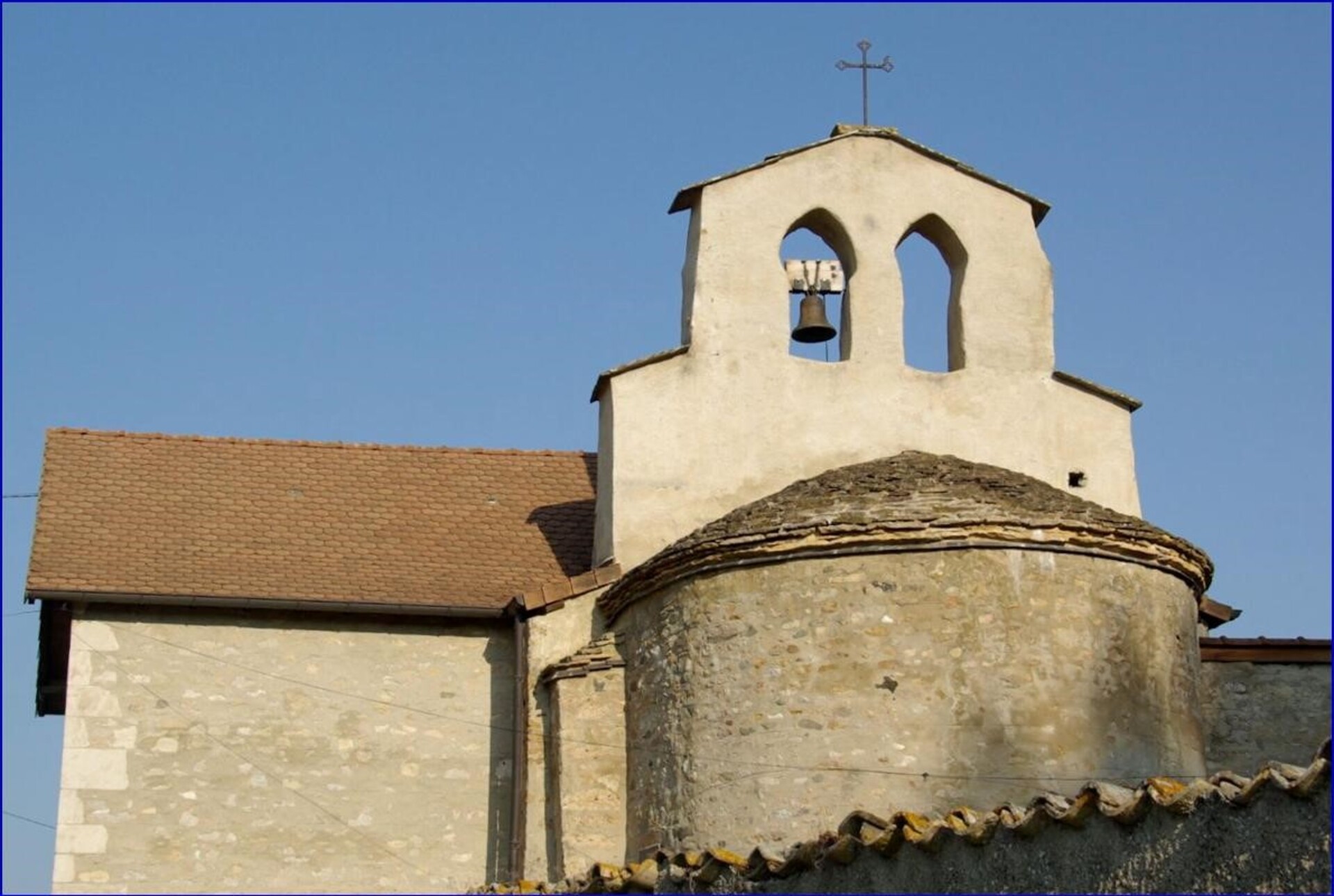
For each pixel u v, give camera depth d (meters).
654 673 22.20
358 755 24.03
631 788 22.33
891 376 25.19
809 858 16.58
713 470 24.59
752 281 25.25
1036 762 20.11
